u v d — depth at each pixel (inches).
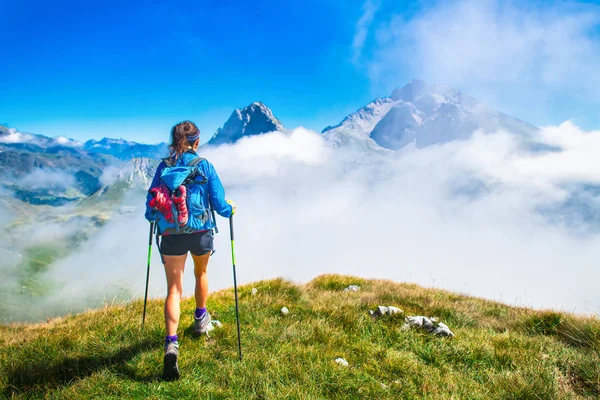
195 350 104.4
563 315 146.9
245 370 92.7
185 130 101.6
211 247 102.1
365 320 137.3
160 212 95.1
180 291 98.0
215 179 100.5
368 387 89.1
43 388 85.3
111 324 126.0
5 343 115.6
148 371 92.5
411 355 109.9
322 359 101.0
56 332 127.4
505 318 165.9
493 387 93.1
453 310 164.1
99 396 82.2
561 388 91.0
